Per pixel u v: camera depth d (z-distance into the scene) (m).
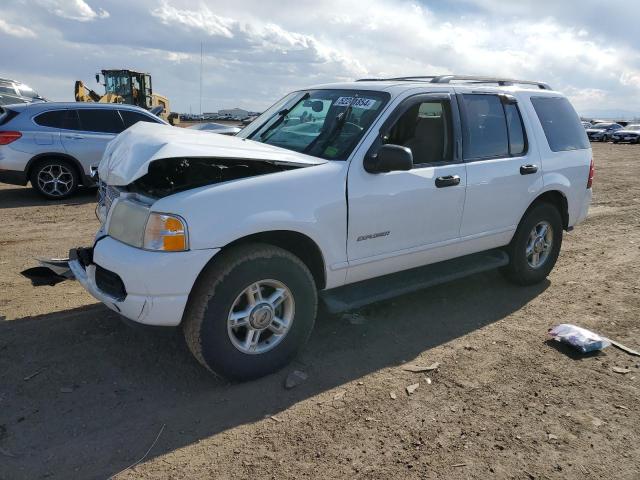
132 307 3.14
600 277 5.77
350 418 3.13
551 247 5.39
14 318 4.28
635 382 3.61
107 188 3.89
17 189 10.51
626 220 8.73
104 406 3.17
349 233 3.74
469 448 2.89
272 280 3.40
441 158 4.34
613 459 2.84
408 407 3.26
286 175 3.45
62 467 2.67
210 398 3.30
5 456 2.72
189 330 3.25
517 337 4.25
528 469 2.74
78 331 4.07
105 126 9.72
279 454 2.81
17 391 3.28
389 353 3.94
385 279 4.27
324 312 4.58
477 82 4.90
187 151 3.12
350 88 4.37
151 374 3.54
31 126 9.15
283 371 3.62
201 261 3.11
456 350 4.01
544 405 3.31
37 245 6.48
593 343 4.00
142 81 24.27
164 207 3.09
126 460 2.73
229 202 3.21
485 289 5.30
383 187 3.85
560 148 5.30
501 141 4.78
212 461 2.74
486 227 4.68
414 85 4.22
